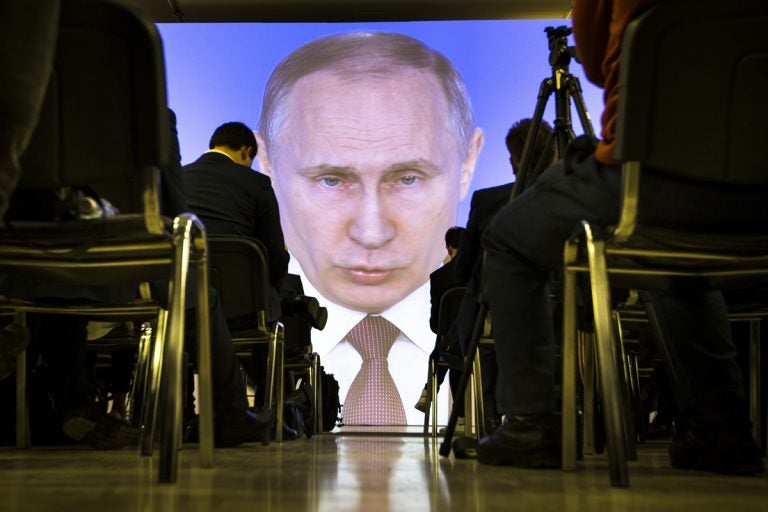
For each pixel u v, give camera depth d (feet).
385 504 3.41
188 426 10.00
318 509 3.19
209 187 11.11
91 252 4.96
